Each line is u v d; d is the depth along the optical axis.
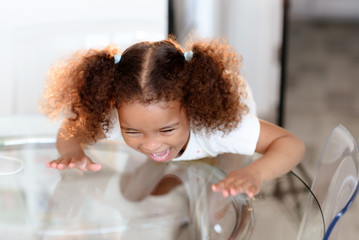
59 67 1.25
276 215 1.00
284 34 2.40
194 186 1.12
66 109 1.23
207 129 1.16
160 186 1.12
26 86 2.05
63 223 1.01
